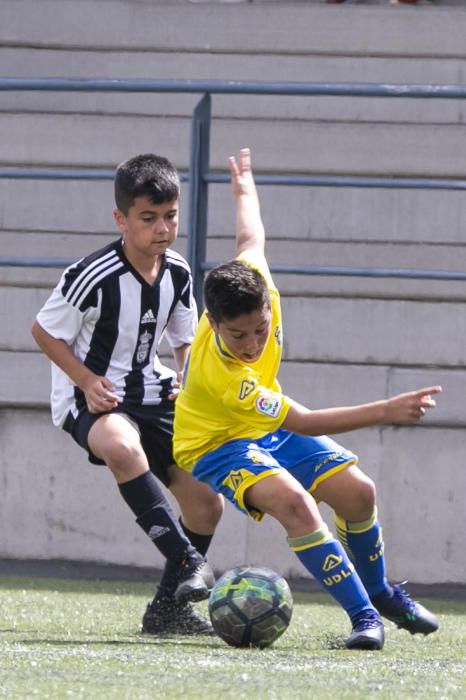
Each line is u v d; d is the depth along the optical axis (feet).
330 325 79.92
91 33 86.48
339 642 45.11
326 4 86.79
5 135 85.35
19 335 80.43
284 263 82.23
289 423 41.37
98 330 48.67
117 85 73.26
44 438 79.56
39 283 83.05
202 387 43.47
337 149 83.05
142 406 49.32
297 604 66.08
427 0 91.71
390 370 77.71
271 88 71.67
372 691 30.63
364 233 81.92
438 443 77.20
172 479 49.52
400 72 84.74
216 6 85.92
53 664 34.73
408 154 82.84
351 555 46.29
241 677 32.48
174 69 86.12
